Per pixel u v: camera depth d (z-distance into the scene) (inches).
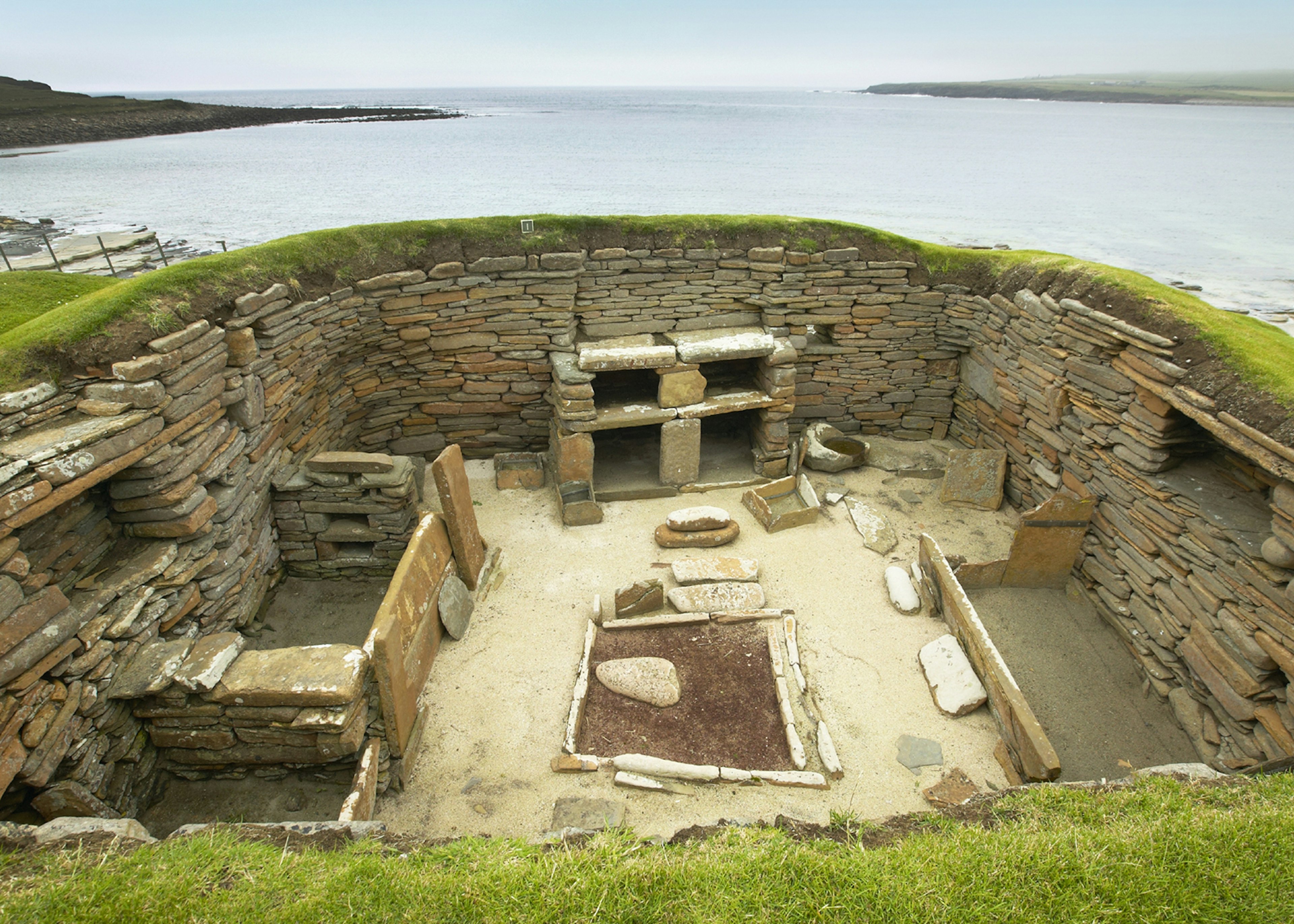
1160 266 684.7
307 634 261.3
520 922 118.3
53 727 164.1
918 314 370.6
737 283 356.8
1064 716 231.1
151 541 212.1
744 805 192.4
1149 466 244.4
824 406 392.2
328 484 271.9
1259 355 222.2
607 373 393.4
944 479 340.5
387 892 124.1
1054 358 296.0
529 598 273.6
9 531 156.0
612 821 183.5
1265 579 199.5
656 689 226.5
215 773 201.6
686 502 338.6
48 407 184.4
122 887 120.9
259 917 118.0
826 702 227.5
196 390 217.9
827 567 291.1
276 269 274.7
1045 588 287.6
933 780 200.8
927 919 120.3
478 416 367.2
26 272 311.3
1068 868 129.3
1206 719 218.2
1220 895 124.8
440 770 203.3
